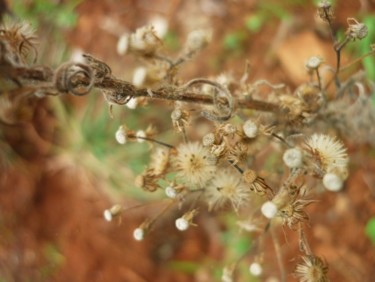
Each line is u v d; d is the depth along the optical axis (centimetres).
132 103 17
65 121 35
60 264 34
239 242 30
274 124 19
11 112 13
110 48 34
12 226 35
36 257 34
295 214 16
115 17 34
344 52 28
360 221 28
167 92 16
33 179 35
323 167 15
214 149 16
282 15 31
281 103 19
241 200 18
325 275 17
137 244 33
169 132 31
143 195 32
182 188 18
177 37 33
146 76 15
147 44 17
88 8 35
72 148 34
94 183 34
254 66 31
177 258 32
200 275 31
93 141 34
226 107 16
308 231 29
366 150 27
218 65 32
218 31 32
